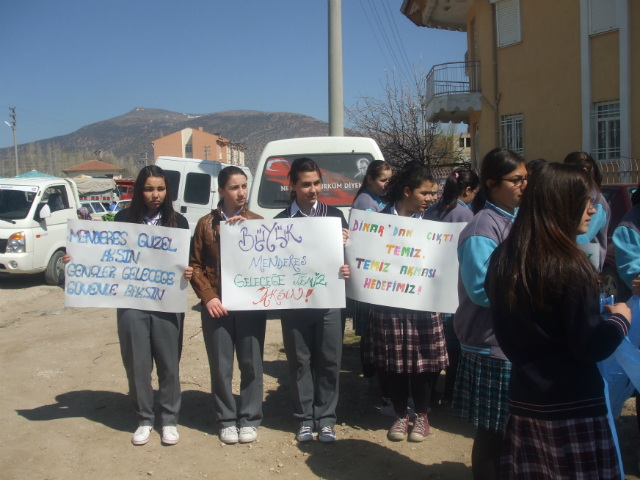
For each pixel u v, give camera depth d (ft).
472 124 57.98
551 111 44.86
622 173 38.17
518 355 7.11
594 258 11.42
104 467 11.51
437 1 56.08
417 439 12.42
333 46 36.94
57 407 14.83
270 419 13.91
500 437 9.02
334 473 11.16
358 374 17.12
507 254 7.14
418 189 12.16
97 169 272.10
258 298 12.13
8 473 11.33
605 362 9.20
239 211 12.76
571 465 6.84
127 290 12.25
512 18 47.93
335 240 12.07
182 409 14.52
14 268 32.96
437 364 12.01
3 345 21.43
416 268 11.93
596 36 40.78
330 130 37.60
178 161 41.75
